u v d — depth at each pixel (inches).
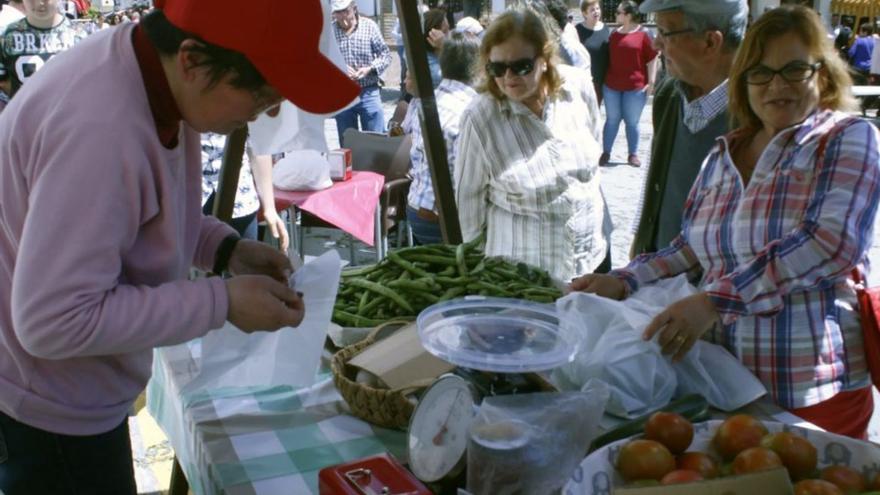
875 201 59.3
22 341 41.6
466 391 46.9
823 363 62.6
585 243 109.3
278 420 56.1
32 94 42.8
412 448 47.2
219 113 44.6
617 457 43.8
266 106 45.6
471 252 78.5
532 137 105.6
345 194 164.6
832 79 62.6
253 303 45.4
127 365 51.8
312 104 42.4
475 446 42.1
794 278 57.9
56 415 49.3
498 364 49.4
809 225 58.7
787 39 61.1
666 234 88.7
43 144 40.8
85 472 51.6
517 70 101.4
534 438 42.0
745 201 64.0
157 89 43.6
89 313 40.7
